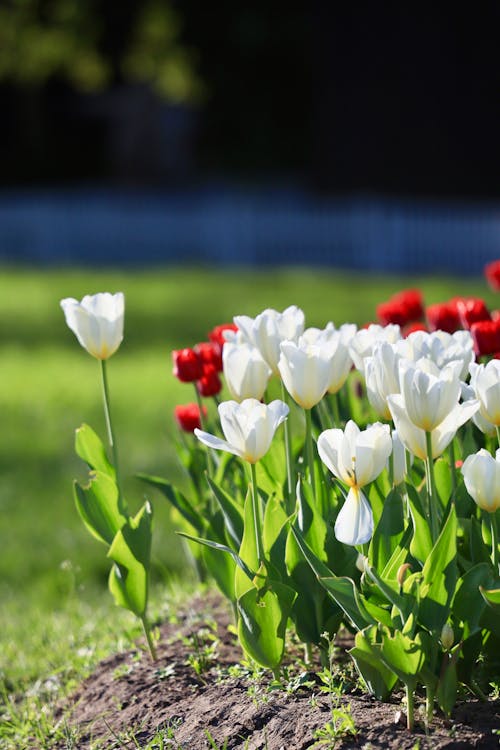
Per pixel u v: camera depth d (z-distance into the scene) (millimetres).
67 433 12125
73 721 4285
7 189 52469
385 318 5062
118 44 48406
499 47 27875
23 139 53344
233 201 32531
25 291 24859
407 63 29484
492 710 3447
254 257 29656
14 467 10773
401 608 3262
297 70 52438
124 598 4324
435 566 3242
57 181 53938
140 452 10836
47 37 47500
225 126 55281
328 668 3896
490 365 3236
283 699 3744
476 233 26000
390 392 3301
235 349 3637
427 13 28859
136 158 52344
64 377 15391
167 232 30875
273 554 3713
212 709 3859
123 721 4074
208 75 51625
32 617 6324
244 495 4492
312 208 28703
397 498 3572
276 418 3279
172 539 8070
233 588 4203
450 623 3373
